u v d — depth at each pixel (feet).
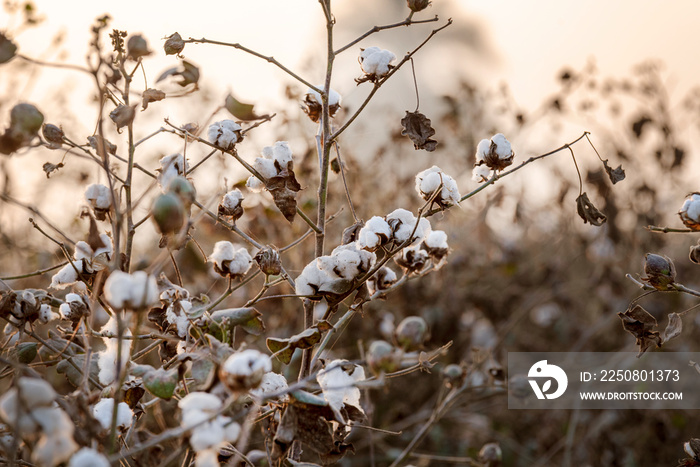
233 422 7.38
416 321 7.30
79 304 8.20
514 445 12.41
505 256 15.20
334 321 11.75
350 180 12.19
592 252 15.64
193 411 7.19
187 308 8.14
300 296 8.21
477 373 10.55
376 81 8.43
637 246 15.69
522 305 15.14
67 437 6.97
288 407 7.68
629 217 16.20
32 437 7.25
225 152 8.37
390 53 8.41
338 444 8.00
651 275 8.43
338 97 8.74
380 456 11.52
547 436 12.71
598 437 12.41
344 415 8.07
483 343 13.82
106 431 7.42
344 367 8.09
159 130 8.25
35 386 6.92
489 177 8.73
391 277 8.59
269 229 10.93
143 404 8.15
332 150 11.39
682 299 14.46
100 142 7.68
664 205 16.90
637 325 8.49
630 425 12.98
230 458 8.13
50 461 6.94
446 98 15.61
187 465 8.34
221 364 7.39
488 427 12.52
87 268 8.15
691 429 12.74
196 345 7.85
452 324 13.26
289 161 8.43
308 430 7.68
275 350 8.10
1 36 7.46
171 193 7.43
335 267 8.14
